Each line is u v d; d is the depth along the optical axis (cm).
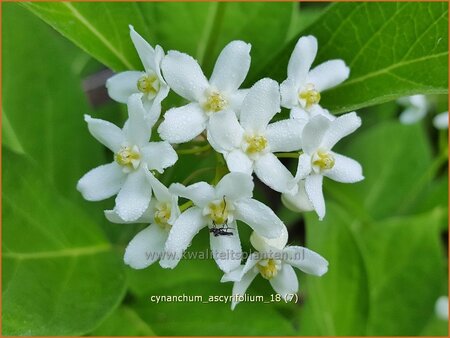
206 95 8
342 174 8
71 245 10
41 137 12
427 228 13
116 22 9
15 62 11
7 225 10
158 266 11
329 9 9
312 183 8
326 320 11
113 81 9
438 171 16
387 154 15
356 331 11
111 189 8
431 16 9
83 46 9
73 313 9
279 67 10
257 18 11
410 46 9
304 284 13
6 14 11
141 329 10
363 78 9
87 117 8
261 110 8
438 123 13
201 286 11
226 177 7
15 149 11
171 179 10
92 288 10
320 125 7
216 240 7
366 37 9
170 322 11
